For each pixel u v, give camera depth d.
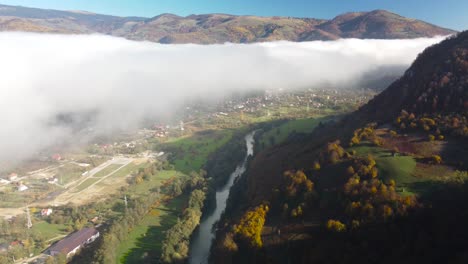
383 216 81.31
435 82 138.75
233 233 106.25
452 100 126.19
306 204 102.31
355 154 114.00
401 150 110.19
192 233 138.25
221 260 99.81
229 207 144.62
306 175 115.81
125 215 150.38
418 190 89.06
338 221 87.25
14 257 125.44
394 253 73.94
